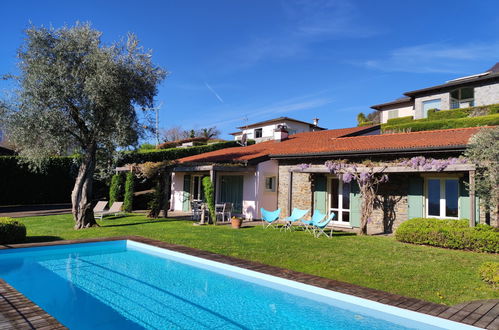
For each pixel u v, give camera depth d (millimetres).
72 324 4645
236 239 10297
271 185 16609
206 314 5082
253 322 4809
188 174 20250
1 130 11898
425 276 6477
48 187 22125
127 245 10016
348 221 13914
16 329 3779
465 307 4832
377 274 6586
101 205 16094
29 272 7195
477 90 25188
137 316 4953
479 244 8766
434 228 9711
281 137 21922
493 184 9078
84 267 7660
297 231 12344
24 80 11148
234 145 30922
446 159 11086
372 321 4855
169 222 14461
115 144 13023
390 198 12547
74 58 11492
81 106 11477
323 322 4828
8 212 17719
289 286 6035
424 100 28453
